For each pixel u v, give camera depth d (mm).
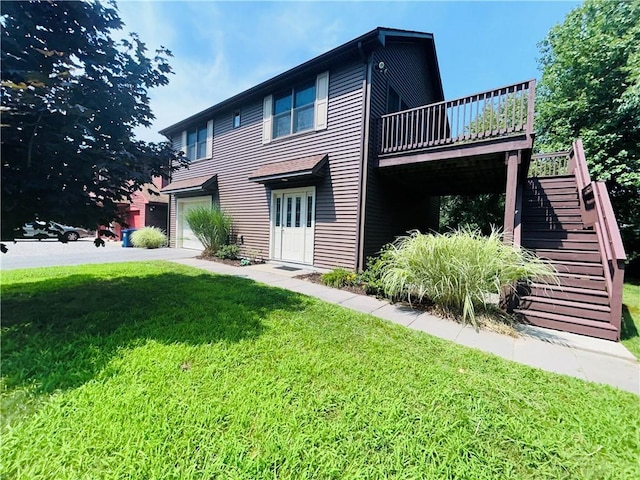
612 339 3496
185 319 3295
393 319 3941
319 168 6574
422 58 9289
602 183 4812
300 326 3293
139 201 15883
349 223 6457
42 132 2932
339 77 6621
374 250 6828
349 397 2010
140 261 7887
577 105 9102
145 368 2217
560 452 1615
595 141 8516
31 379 2004
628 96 7457
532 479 1449
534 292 4344
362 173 6230
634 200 8719
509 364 2688
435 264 4129
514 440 1688
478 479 1424
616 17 8586
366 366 2473
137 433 1571
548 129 10625
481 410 1946
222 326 3139
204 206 10469
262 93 8250
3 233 3186
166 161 4195
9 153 2881
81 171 3217
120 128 3582
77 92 3016
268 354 2576
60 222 3420
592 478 1463
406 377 2322
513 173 4746
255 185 8672
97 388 1941
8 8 2754
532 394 2184
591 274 4332
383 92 6910
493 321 3910
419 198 10430
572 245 4934
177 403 1830
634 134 8203
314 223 7172
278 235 8141
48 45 3045
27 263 7281
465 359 2734
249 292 4648
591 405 2070
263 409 1820
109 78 3469
